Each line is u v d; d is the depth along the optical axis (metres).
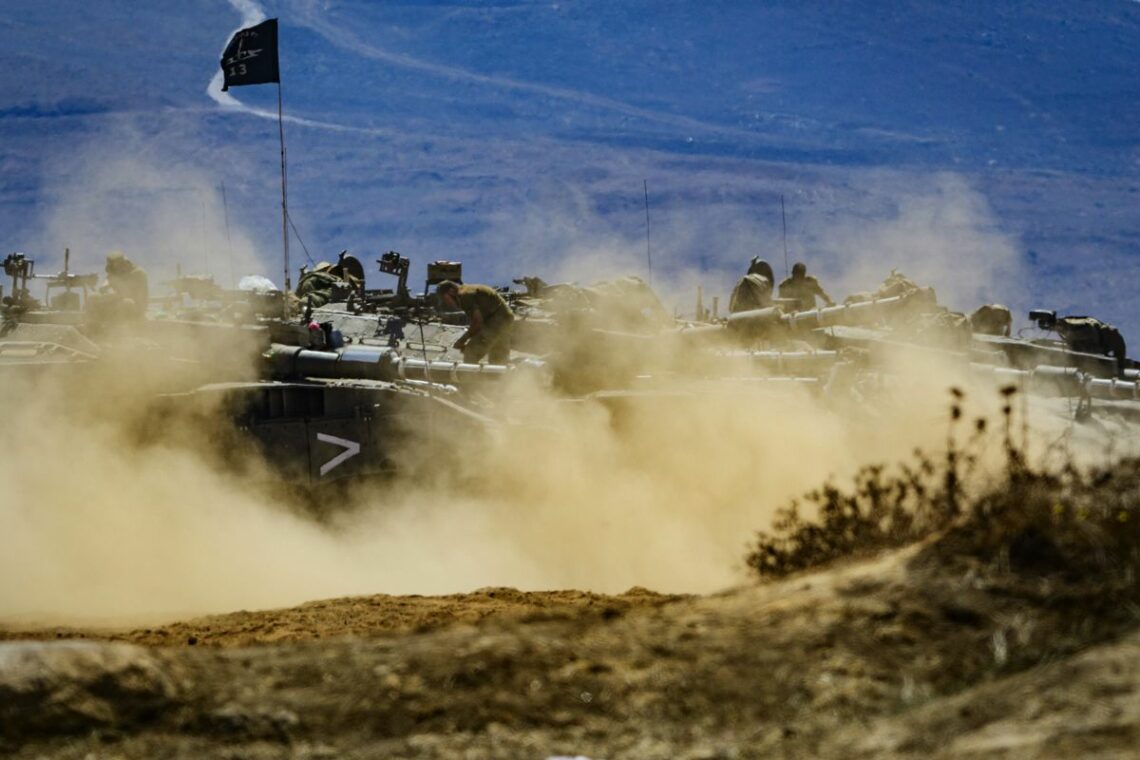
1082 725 28.45
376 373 113.19
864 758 29.70
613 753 31.33
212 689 33.81
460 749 31.61
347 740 32.12
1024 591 35.25
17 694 32.41
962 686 32.31
